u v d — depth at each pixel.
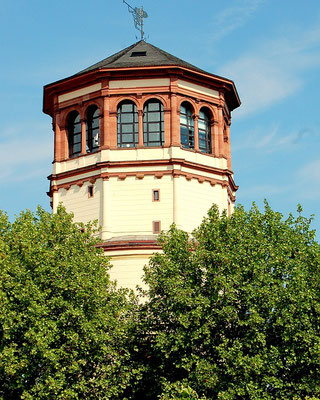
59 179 81.06
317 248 66.38
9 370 58.19
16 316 59.84
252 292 62.25
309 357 61.72
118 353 65.38
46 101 84.56
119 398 67.25
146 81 79.25
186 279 65.62
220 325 63.19
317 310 62.16
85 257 65.38
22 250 63.31
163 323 66.25
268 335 62.84
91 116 81.12
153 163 77.75
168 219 77.12
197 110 80.62
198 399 54.72
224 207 80.56
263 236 66.50
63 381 59.88
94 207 78.38
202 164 79.50
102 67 78.88
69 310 61.47
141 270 75.56
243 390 59.78
